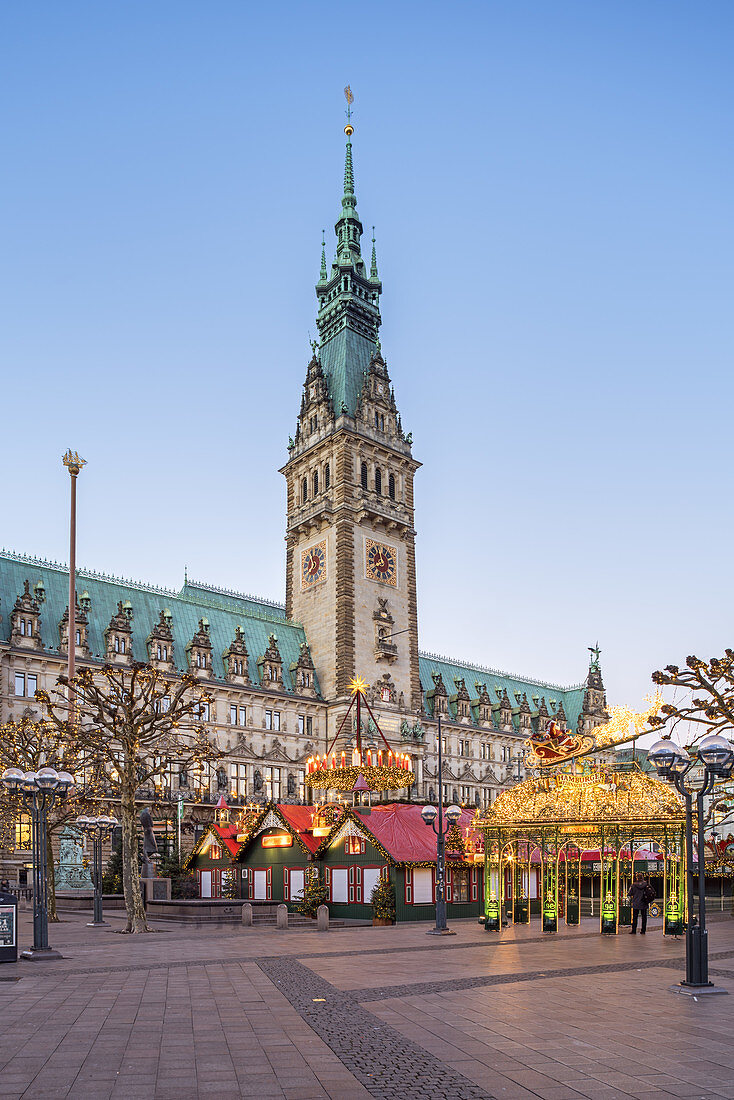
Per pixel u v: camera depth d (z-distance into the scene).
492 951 35.00
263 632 116.50
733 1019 20.75
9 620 91.12
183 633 108.00
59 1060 16.98
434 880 52.97
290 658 116.19
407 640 119.88
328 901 54.62
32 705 88.75
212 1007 22.42
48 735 58.78
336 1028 19.84
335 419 121.19
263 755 106.19
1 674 87.25
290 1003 22.95
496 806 43.25
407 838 52.91
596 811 39.62
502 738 145.12
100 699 51.97
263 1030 19.66
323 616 116.81
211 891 66.62
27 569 97.44
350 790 59.34
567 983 26.17
